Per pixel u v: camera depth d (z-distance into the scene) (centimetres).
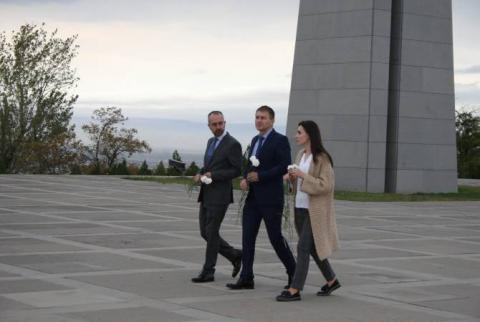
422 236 1869
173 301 962
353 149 3525
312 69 3638
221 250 1134
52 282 1057
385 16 3516
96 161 5562
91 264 1224
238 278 1146
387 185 3600
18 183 3219
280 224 1059
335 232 1020
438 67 3669
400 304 996
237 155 1103
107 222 1870
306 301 1000
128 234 1642
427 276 1238
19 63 5362
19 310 879
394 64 3597
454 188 3728
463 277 1241
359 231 1925
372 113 3497
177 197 2770
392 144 3597
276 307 955
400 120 3584
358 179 3512
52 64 5462
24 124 5416
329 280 1038
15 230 1656
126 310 899
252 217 1062
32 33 5406
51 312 873
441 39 3675
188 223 1905
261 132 1072
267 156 1053
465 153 6544
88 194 2762
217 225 1104
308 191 990
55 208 2186
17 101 5412
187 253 1384
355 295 1048
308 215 1009
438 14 3669
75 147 5550
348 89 3538
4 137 5403
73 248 1402
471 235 1941
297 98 3681
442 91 3678
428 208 2819
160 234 1659
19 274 1116
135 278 1111
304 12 3675
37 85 5425
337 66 3569
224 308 935
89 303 929
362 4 3516
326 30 3603
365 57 3503
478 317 932
